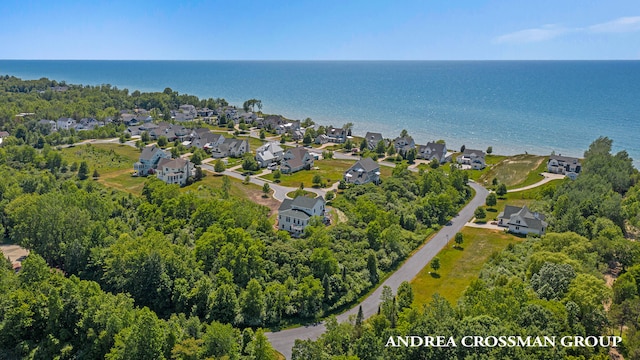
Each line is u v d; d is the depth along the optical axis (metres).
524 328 50.22
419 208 105.00
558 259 68.56
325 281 71.19
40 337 58.53
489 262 83.00
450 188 118.56
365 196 109.00
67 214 79.44
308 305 68.88
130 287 69.75
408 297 67.31
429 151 164.88
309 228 88.12
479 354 46.12
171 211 93.94
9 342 57.28
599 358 48.41
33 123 191.38
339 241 85.75
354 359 47.66
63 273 77.00
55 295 57.62
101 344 56.16
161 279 68.62
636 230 95.75
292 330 65.19
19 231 81.19
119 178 132.38
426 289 76.56
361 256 82.50
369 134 191.50
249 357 54.41
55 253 78.75
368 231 88.69
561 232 91.69
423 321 51.47
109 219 88.44
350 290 73.88
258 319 66.00
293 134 198.38
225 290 65.88
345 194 116.94
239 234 78.19
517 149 194.88
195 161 148.25
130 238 77.06
